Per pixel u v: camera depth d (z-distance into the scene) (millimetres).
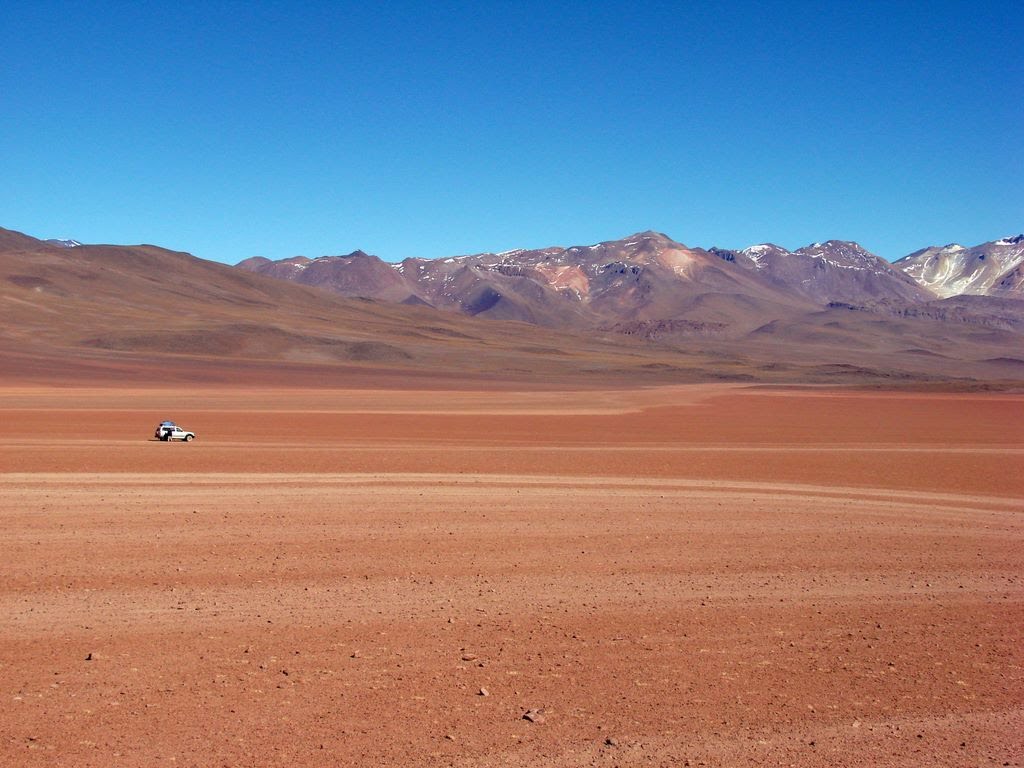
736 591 15297
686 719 10023
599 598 14570
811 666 11766
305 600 13969
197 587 14523
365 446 41844
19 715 9633
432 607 13789
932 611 14477
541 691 10641
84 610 13180
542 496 25125
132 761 8711
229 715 9750
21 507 21203
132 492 23953
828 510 24406
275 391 113562
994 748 9547
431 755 9016
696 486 28828
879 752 9391
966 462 40344
